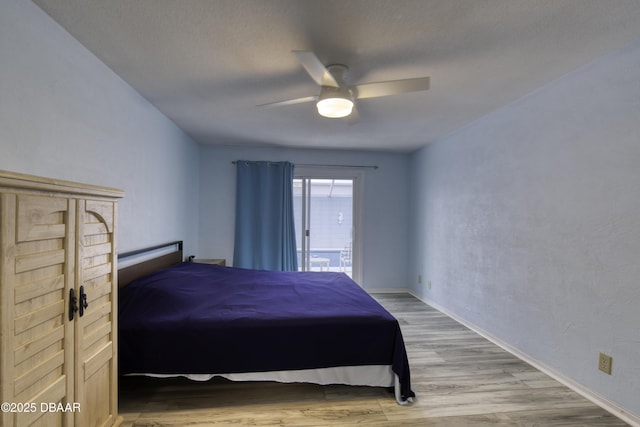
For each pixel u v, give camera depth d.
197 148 4.36
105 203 1.47
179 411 1.85
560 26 1.61
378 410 1.88
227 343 1.89
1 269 0.92
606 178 1.90
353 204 4.84
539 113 2.40
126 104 2.40
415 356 2.62
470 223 3.31
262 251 4.45
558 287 2.24
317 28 1.65
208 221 4.46
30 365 1.03
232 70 2.16
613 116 1.86
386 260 4.86
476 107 2.83
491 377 2.28
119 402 1.93
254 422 1.76
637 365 1.73
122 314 1.98
